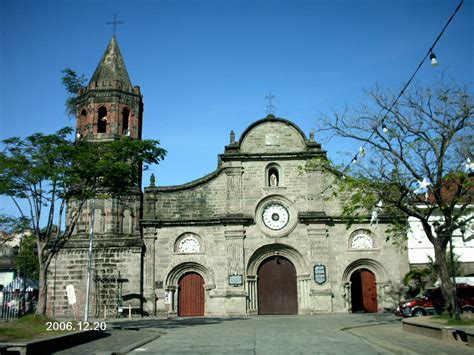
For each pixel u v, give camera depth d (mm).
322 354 14453
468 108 21594
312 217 34031
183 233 34375
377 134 22859
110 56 37562
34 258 45500
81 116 36531
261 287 34156
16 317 25844
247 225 34375
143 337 19656
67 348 16328
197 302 33781
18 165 22578
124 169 24078
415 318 21797
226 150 35625
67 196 25016
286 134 35844
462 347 15352
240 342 17406
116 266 33281
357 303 33938
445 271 21375
